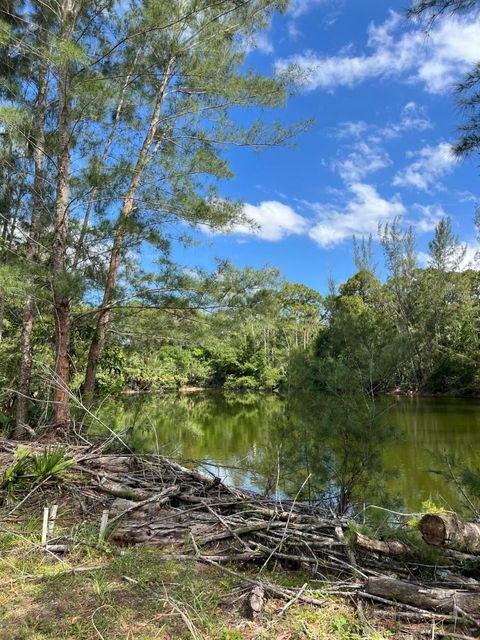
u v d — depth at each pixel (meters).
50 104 7.28
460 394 25.08
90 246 7.17
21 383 7.49
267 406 21.58
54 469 4.10
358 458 4.97
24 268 5.93
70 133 6.66
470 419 15.92
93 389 7.60
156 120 7.75
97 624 2.20
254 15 7.66
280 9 7.71
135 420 6.34
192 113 7.84
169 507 3.78
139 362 8.84
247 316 7.02
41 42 5.96
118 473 4.49
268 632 2.18
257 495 4.43
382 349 5.24
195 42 7.62
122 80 7.00
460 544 2.67
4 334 10.01
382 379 5.22
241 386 33.69
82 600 2.45
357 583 2.63
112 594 2.51
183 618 2.21
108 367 9.07
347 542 2.95
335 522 3.37
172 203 7.08
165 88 8.03
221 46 7.88
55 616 2.29
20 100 6.47
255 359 32.97
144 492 3.92
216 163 7.39
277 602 2.47
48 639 2.10
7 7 6.97
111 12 7.00
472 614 2.33
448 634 2.17
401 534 3.13
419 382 25.77
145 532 3.32
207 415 16.95
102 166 6.52
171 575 2.74
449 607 2.36
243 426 13.56
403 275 28.59
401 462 8.34
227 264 7.12
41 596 2.49
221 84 7.87
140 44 7.02
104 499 3.87
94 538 3.21
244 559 2.95
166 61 7.73
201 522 3.48
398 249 29.05
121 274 8.07
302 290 38.28
